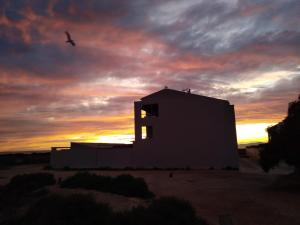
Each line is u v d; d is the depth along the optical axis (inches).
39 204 551.8
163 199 484.1
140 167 1836.9
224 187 955.3
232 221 529.0
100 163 1924.2
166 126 1829.5
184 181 1132.5
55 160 2026.3
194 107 1809.8
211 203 690.2
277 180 1094.4
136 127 1888.5
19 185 957.8
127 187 777.6
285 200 705.0
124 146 2135.8
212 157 1747.0
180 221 436.1
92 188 811.4
